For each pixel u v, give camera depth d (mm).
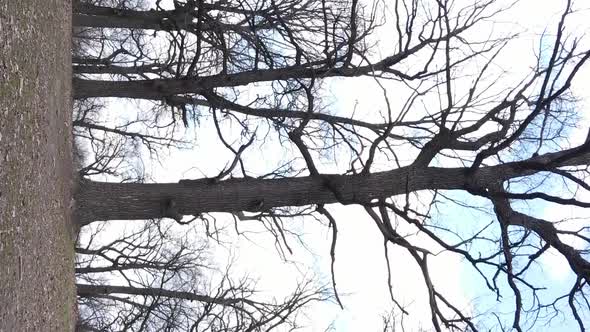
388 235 6969
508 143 6652
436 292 6766
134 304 12000
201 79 9852
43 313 6422
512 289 6746
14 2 5426
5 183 5105
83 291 14305
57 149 7133
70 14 8602
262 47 10562
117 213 7633
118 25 12430
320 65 10234
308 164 7605
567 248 6918
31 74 5941
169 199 7566
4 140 5078
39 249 6191
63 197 7277
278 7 10617
